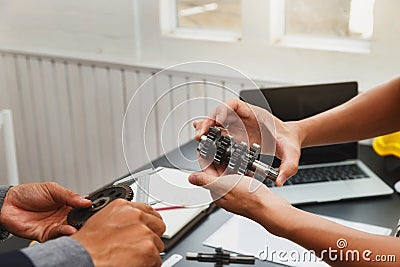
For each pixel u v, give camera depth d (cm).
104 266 75
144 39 215
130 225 80
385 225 129
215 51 202
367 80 182
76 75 232
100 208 93
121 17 216
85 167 246
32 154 256
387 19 174
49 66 237
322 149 159
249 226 127
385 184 148
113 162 238
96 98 231
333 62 185
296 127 115
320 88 155
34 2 232
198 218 130
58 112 243
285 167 102
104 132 235
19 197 103
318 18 190
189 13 212
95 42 225
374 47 178
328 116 119
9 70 247
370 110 120
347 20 186
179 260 116
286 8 194
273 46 192
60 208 104
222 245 121
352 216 134
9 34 244
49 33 234
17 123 254
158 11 209
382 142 170
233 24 204
